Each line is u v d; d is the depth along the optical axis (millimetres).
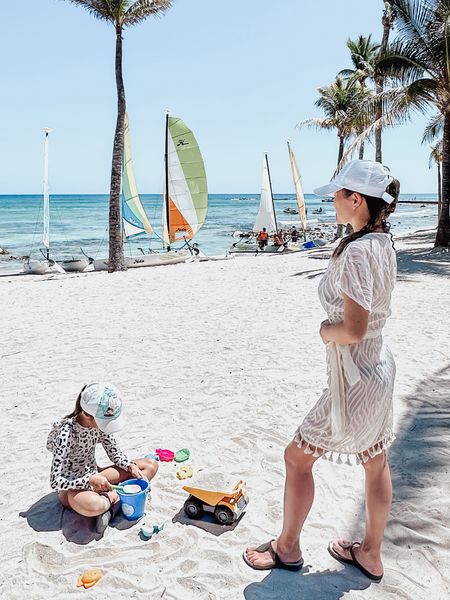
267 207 34969
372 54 31172
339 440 2367
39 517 3342
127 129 25016
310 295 11156
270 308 9906
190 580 2709
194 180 25766
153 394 5523
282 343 7320
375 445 2400
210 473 3701
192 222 26188
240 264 18109
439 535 2990
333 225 51312
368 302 2162
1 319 9789
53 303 11391
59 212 83625
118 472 3506
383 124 17406
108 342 7785
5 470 3984
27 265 21250
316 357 6578
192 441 4363
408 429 4422
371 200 2277
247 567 2787
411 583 2637
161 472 3840
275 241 27531
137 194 25875
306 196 194875
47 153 23797
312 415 2461
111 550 2986
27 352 7398
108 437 3484
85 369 6492
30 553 2986
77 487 3227
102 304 11070
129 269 20203
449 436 4234
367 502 2559
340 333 2209
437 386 5398
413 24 16516
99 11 18266
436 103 17891
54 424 3447
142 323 9023
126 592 2652
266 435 4410
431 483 3537
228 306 10289
